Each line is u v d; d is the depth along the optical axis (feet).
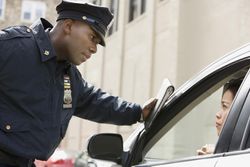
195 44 40.37
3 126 8.11
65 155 40.86
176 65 42.27
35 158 8.32
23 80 8.27
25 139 8.20
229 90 8.83
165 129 9.61
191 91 9.11
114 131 52.70
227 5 36.58
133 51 54.08
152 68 48.29
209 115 11.23
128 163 9.31
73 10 8.71
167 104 9.40
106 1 60.80
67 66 8.85
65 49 8.72
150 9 49.60
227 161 6.98
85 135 66.18
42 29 8.59
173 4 43.75
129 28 55.93
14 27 8.59
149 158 9.62
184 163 7.82
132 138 9.67
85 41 8.73
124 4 57.52
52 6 98.22
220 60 8.79
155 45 48.19
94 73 66.44
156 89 47.06
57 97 8.61
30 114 8.25
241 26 34.53
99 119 9.98
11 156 8.26
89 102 9.81
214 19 38.09
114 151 9.38
